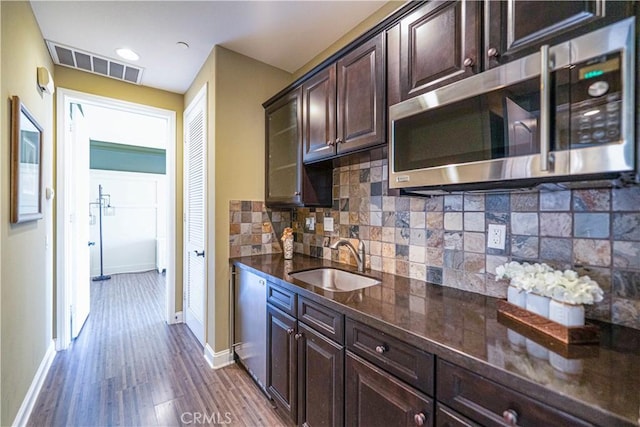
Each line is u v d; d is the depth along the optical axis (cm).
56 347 247
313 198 208
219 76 222
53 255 244
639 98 70
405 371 98
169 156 307
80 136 296
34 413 172
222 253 226
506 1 97
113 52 227
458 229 142
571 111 77
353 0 174
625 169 71
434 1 119
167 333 288
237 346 224
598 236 100
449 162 108
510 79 90
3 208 138
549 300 90
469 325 99
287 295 162
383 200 180
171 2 173
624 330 93
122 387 199
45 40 209
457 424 83
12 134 148
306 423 146
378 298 129
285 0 174
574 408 61
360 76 154
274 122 236
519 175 88
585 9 80
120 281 503
